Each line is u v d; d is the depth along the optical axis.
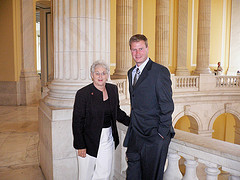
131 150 2.55
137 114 2.43
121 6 12.04
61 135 3.75
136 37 2.34
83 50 4.07
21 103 11.75
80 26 4.02
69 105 3.97
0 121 8.45
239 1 20.81
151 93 2.30
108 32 4.33
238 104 14.16
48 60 18.33
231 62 21.25
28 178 4.41
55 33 4.24
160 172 2.40
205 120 13.62
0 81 11.62
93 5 4.06
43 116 4.38
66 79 4.16
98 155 2.96
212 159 2.30
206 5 15.99
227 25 20.97
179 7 18.20
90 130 2.91
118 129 3.63
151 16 17.66
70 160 3.83
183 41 18.55
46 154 4.21
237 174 2.11
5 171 4.69
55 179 3.76
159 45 14.26
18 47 11.59
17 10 11.46
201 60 16.48
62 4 4.05
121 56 12.28
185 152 2.59
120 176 3.62
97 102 2.86
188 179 2.58
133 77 2.52
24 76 11.64
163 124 2.26
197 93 13.05
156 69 2.30
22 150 5.77
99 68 2.78
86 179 3.04
